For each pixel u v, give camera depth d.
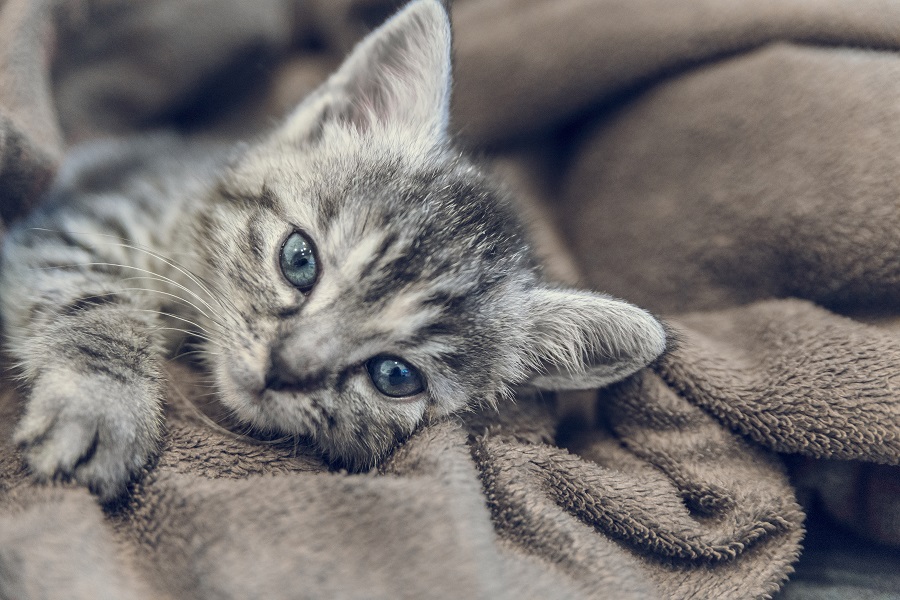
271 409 0.18
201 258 0.20
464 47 0.25
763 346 0.20
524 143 0.26
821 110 0.21
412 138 0.21
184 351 0.20
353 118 0.22
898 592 0.19
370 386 0.19
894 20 0.22
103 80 0.25
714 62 0.23
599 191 0.25
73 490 0.16
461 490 0.16
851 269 0.20
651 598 0.17
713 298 0.22
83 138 0.25
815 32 0.22
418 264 0.19
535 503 0.17
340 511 0.16
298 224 0.20
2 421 0.17
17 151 0.19
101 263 0.20
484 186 0.21
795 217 0.21
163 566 0.16
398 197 0.20
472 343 0.20
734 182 0.22
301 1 0.28
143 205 0.22
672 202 0.23
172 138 0.26
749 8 0.23
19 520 0.15
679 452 0.19
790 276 0.21
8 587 0.15
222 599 0.15
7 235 0.20
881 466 0.19
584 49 0.24
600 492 0.18
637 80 0.24
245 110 0.28
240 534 0.16
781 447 0.19
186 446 0.17
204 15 0.26
